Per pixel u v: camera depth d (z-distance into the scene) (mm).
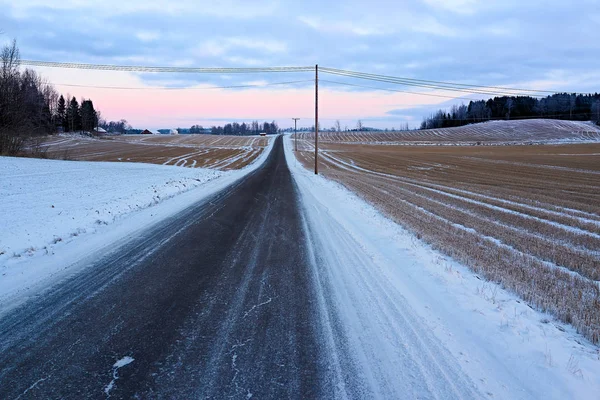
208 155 61438
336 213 11648
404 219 10609
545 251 7848
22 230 7754
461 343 3758
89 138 109688
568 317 4289
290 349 3586
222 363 3322
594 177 30016
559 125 124312
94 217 9594
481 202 16328
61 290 4992
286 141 113875
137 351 3496
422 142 109812
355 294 5008
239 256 6785
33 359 3328
